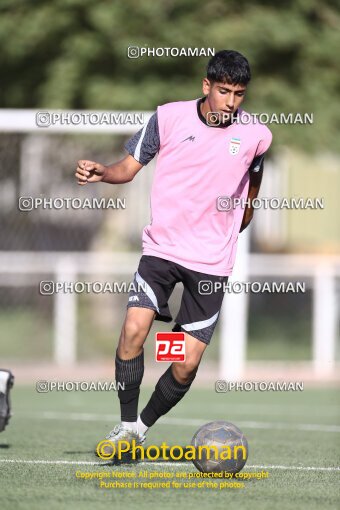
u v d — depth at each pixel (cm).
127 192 6166
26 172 5644
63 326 5538
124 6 5631
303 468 2392
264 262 5938
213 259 2198
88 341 5650
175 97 5625
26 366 5491
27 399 4316
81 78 5800
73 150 5703
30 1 5819
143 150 2227
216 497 1975
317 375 5469
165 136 2206
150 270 2192
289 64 6003
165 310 2214
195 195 2197
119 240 6172
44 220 5903
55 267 5616
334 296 5603
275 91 5812
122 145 5784
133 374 2200
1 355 5691
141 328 2173
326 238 8556
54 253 5706
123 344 2186
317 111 5912
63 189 5741
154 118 2219
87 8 5731
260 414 3862
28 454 2548
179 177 2200
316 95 5934
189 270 2191
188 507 1880
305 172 8594
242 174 2216
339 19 6056
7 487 2045
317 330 5594
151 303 2184
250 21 5703
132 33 5647
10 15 5831
